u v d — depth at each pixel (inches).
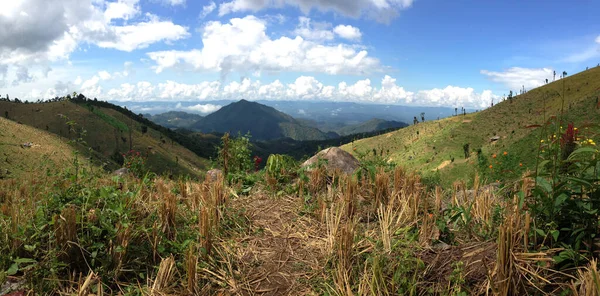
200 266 119.6
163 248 122.4
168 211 142.0
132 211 138.0
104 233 124.4
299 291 107.9
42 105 6274.6
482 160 310.0
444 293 94.6
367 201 177.6
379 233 136.9
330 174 221.5
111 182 179.3
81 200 141.0
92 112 5910.4
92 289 106.9
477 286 95.6
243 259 127.8
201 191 184.9
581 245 100.3
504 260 92.7
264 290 109.9
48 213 130.3
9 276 107.9
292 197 196.7
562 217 105.4
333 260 115.8
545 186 102.3
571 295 87.0
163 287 108.1
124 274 115.3
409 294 96.8
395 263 107.7
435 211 147.9
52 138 3639.3
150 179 243.6
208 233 129.7
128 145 5364.2
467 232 125.2
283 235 146.9
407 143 6407.5
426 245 118.2
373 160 246.7
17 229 122.6
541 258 94.3
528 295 91.4
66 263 113.0
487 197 147.4
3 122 3233.3
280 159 236.2
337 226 135.6
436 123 6963.6
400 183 188.9
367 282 97.6
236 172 270.1
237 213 163.8
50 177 188.5
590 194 101.4
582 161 102.8
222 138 308.0
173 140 6929.1
